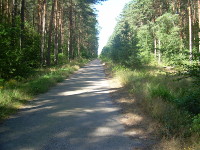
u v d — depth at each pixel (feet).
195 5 103.91
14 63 40.01
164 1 108.58
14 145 16.01
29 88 35.37
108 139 17.38
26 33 61.11
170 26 94.07
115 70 68.33
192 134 16.61
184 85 36.14
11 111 24.45
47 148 15.57
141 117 22.76
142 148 15.72
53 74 56.39
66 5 111.45
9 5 78.07
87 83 49.55
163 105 23.45
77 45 188.14
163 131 18.07
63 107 27.35
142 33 110.73
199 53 20.83
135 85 38.50
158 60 100.89
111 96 34.50
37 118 22.62
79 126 20.38
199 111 22.20
